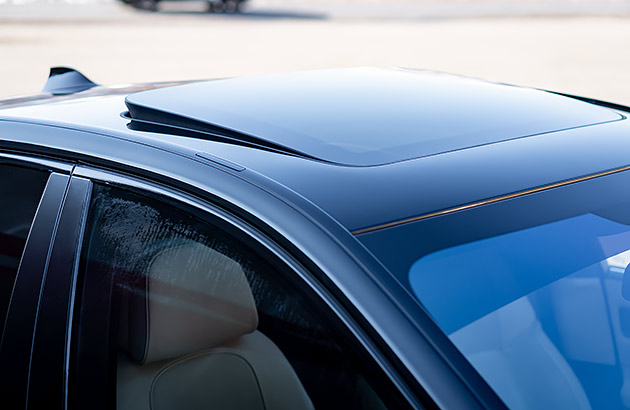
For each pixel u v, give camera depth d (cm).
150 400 139
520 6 3712
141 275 140
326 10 3491
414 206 127
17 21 2462
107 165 149
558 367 119
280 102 181
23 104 212
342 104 180
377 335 109
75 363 138
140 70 1406
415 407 104
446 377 104
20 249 154
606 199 143
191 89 196
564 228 135
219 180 134
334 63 1561
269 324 123
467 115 175
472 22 2739
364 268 114
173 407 138
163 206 138
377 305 110
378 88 201
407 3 4094
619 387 122
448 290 116
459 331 112
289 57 1645
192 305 135
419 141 154
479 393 104
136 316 142
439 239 122
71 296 142
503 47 1875
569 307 126
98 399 138
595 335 125
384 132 158
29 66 1391
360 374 110
